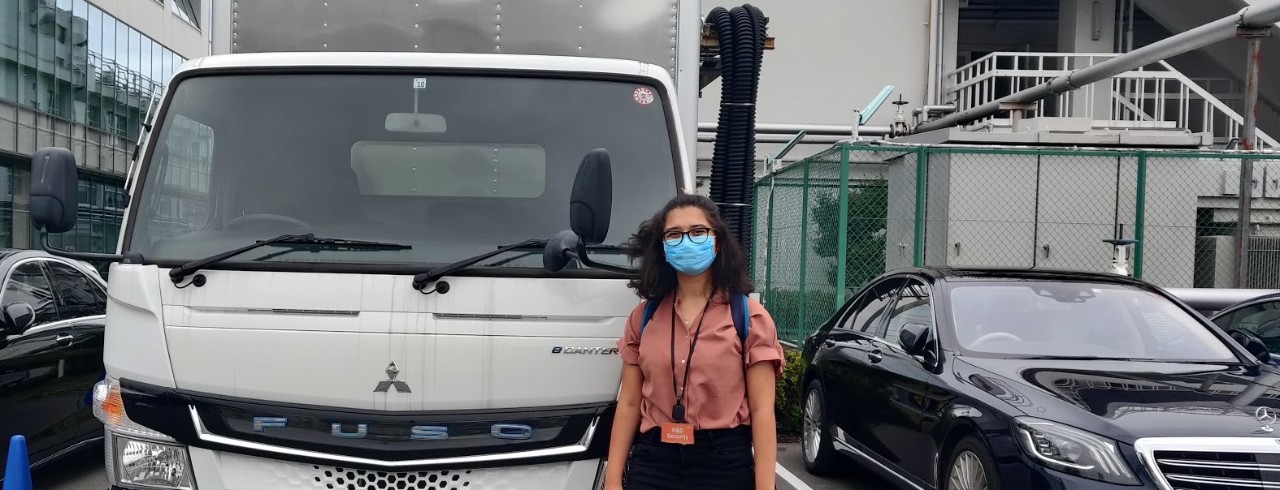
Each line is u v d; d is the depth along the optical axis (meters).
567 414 3.67
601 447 3.67
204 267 3.71
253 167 4.05
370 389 3.61
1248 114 10.35
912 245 12.15
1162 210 12.16
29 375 6.32
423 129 4.09
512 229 3.96
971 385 5.48
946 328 6.18
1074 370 5.52
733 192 5.39
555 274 3.71
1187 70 20.17
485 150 4.08
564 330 3.68
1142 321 6.28
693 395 3.32
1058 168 12.09
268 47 4.59
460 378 3.63
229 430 3.64
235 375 3.65
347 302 3.65
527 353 3.66
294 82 4.18
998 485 4.92
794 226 13.11
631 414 3.48
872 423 6.51
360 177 4.05
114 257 3.84
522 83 4.18
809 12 19.03
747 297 3.42
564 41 4.64
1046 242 12.05
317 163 4.06
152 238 3.92
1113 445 4.61
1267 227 12.28
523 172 4.07
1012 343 6.04
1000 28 22.64
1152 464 4.53
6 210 22.80
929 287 6.62
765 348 3.35
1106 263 12.10
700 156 16.84
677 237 3.29
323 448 3.60
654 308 3.45
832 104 19.09
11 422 6.11
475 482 3.63
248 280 3.69
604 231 3.50
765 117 19.02
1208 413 4.80
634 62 4.25
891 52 19.12
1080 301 6.41
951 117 16.41
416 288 3.65
